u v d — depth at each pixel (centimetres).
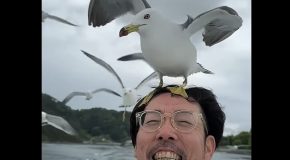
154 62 59
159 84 61
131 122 61
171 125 57
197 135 57
